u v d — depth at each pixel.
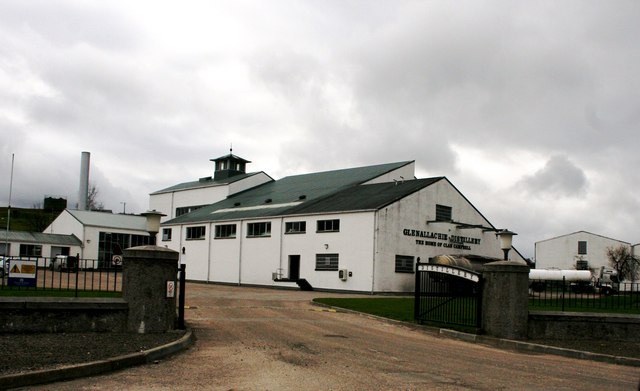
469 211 48.91
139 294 13.70
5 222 95.19
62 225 69.56
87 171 79.56
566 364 12.69
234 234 50.81
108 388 8.27
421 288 20.03
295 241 45.06
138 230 70.81
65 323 13.03
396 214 41.69
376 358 11.95
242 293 34.25
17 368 8.77
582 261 72.19
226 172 70.06
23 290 17.58
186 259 55.34
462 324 17.69
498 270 16.58
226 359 11.21
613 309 21.22
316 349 12.91
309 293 38.03
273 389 8.55
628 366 12.93
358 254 40.66
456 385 9.35
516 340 15.99
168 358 11.09
